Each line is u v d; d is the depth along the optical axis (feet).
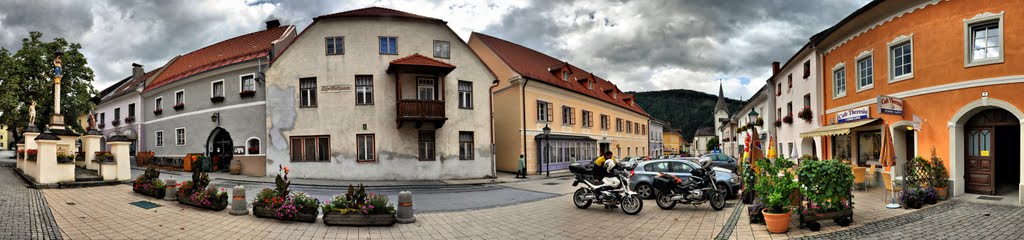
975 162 39.14
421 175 69.31
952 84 39.04
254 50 80.79
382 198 31.27
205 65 83.97
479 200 45.80
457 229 29.91
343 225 29.96
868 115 48.55
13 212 30.50
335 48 69.05
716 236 26.94
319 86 68.28
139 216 31.42
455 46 74.23
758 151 40.04
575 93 105.29
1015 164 45.68
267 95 69.00
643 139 159.12
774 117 89.56
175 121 86.58
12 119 93.30
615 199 36.94
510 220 33.32
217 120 76.84
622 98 149.28
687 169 45.91
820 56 61.00
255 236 26.71
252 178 65.57
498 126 91.25
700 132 316.40
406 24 70.90
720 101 287.69
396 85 68.08
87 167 60.39
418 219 33.40
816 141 62.69
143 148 96.99
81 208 33.86
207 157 75.87
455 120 72.90
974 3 37.83
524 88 87.45
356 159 67.46
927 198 35.35
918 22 42.14
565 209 38.81
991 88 36.58
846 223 27.94
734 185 44.27
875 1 44.78
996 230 25.89
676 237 27.09
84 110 101.81
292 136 68.13
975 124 39.17
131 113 102.73
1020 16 35.37
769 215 27.09
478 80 76.23
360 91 68.64
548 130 82.33
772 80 89.35
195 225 29.01
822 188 27.30
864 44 49.65
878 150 48.67
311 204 31.22
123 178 53.26
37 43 96.22
